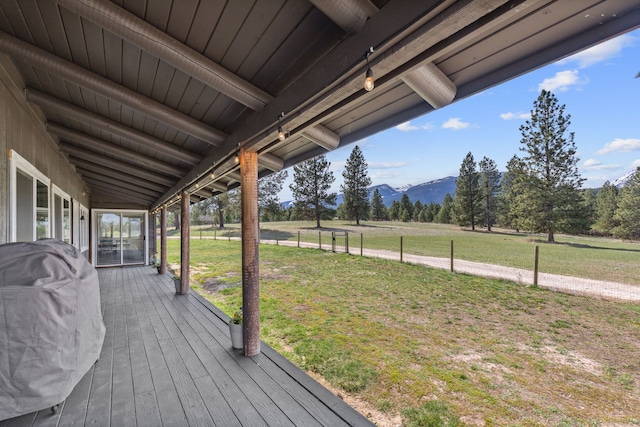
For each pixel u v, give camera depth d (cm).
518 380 309
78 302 211
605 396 280
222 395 227
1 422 192
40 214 407
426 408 257
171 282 725
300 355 367
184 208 591
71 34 197
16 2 175
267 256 1349
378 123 227
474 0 93
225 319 423
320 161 3219
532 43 128
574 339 423
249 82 211
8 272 191
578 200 1689
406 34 115
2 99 263
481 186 3056
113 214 1040
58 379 192
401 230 2911
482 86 153
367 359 355
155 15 163
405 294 676
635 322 485
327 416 200
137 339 349
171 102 265
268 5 146
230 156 321
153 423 193
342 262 1152
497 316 523
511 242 1838
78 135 418
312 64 181
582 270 898
